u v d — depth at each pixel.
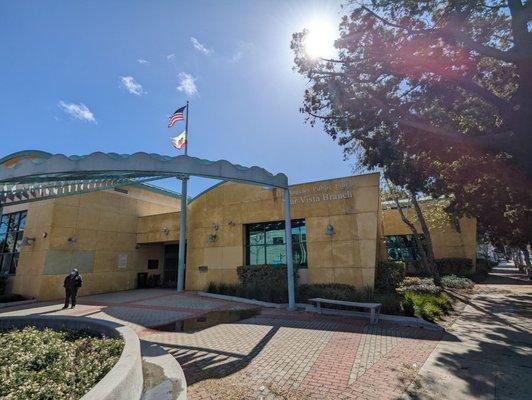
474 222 22.72
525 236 14.09
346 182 13.83
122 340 5.28
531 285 18.61
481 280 21.94
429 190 12.11
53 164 7.65
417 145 10.90
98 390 3.03
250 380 4.93
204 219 18.09
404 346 6.64
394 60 10.28
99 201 18.89
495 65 11.35
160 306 12.52
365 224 13.09
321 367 5.46
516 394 4.39
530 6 8.55
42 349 4.93
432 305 10.19
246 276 15.29
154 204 23.09
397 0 9.88
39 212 16.89
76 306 13.05
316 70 11.37
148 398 4.09
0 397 3.37
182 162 9.12
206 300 13.94
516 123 8.60
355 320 9.27
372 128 11.57
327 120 12.11
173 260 22.52
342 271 13.20
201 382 4.86
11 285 16.91
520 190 9.86
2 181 8.31
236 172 10.38
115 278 19.23
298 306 11.35
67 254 16.69
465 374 5.09
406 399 4.26
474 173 10.49
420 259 23.64
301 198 14.77
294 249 14.82
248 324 9.03
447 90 10.54
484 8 9.66
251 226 16.61
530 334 7.57
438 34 9.55
